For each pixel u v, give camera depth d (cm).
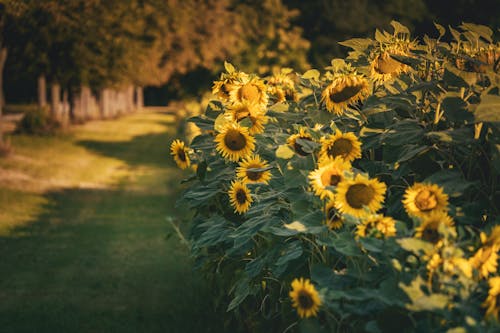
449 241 271
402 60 405
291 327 396
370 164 413
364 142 411
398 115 432
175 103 6638
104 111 4712
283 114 481
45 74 2398
